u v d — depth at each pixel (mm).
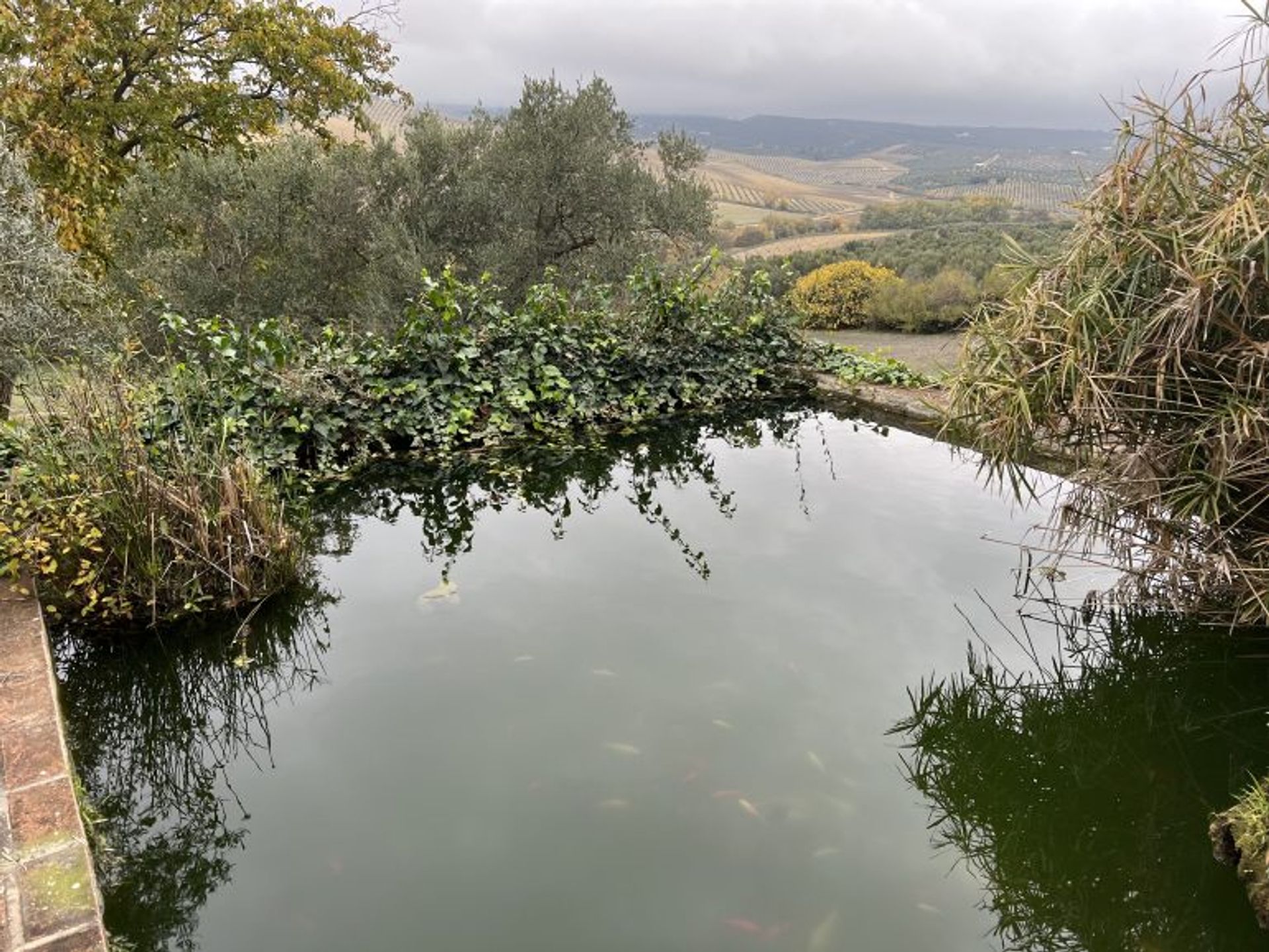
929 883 2531
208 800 3055
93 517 4098
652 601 4500
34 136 8789
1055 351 3793
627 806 2834
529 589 4715
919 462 7219
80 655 4098
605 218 13477
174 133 11844
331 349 7383
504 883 2502
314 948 2301
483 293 8281
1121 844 2779
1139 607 4219
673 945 2266
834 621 4215
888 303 14031
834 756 3111
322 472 6887
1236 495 3664
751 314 9969
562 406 8305
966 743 3244
